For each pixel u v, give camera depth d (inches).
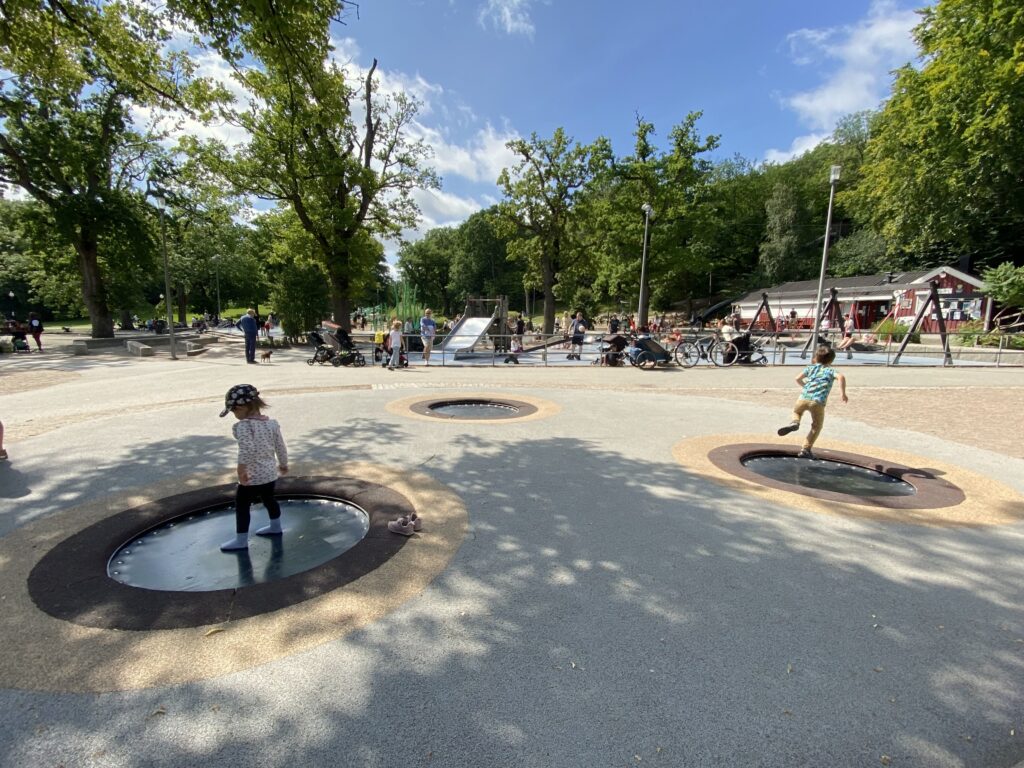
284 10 245.6
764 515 189.0
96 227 1039.0
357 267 1031.6
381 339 873.5
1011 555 159.0
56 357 840.9
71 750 83.0
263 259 2089.1
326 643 111.8
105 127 1062.4
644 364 706.2
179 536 173.3
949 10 1045.8
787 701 96.1
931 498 209.8
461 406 413.7
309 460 251.8
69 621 119.0
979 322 985.5
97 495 201.2
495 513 187.3
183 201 1179.9
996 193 1085.1
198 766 80.0
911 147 1201.4
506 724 89.6
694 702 95.6
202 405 388.2
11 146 940.6
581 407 402.9
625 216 1348.4
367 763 80.8
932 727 90.0
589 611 125.7
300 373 618.2
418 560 150.6
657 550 159.6
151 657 106.7
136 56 325.1
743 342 736.3
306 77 295.0
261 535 173.3
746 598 132.6
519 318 1132.5
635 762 81.9
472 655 108.4
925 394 475.2
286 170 909.8
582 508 193.6
